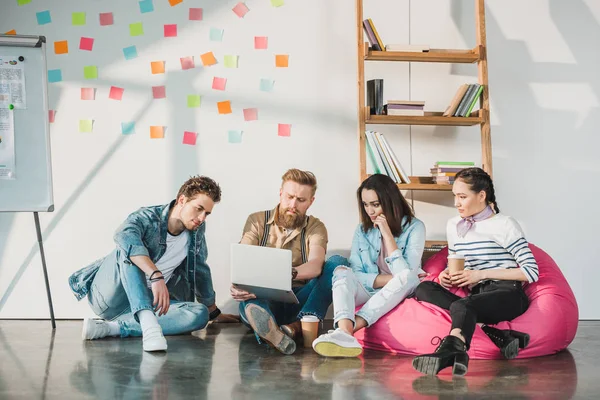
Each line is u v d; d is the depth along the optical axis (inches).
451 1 153.6
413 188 140.2
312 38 151.9
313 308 110.2
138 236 111.0
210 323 138.7
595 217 153.1
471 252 112.7
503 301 102.7
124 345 109.4
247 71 150.9
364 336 110.9
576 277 152.1
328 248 149.7
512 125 153.2
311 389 78.7
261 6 151.7
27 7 148.5
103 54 149.1
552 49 154.3
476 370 91.8
